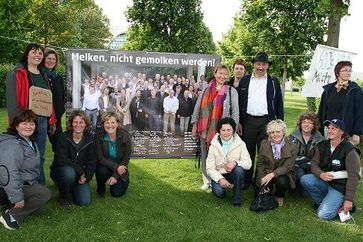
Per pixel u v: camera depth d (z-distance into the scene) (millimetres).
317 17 19562
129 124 6445
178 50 24891
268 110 5582
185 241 4078
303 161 5418
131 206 5027
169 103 6492
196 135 5977
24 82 4707
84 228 4285
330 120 5094
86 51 6137
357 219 4832
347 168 4750
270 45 20766
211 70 6469
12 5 9500
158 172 6816
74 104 6195
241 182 5117
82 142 4957
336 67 5301
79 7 26938
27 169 4301
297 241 4156
